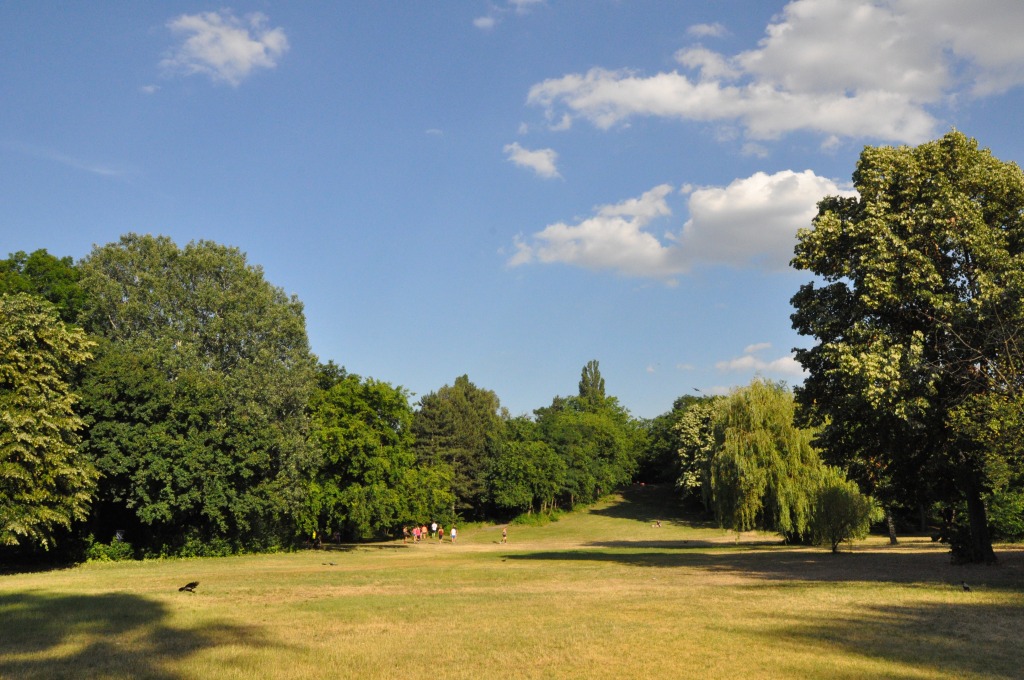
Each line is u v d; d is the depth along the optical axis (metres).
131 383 38.66
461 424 97.06
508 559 41.00
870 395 23.33
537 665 11.36
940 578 23.05
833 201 30.06
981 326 23.94
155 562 39.44
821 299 29.42
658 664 11.38
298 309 53.19
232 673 10.73
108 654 12.04
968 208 24.62
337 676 10.66
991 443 21.33
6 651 12.23
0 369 31.12
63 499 32.44
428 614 16.55
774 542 57.03
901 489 28.83
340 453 54.34
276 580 26.03
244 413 44.44
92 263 45.00
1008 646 12.51
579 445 105.44
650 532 82.19
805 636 13.48
